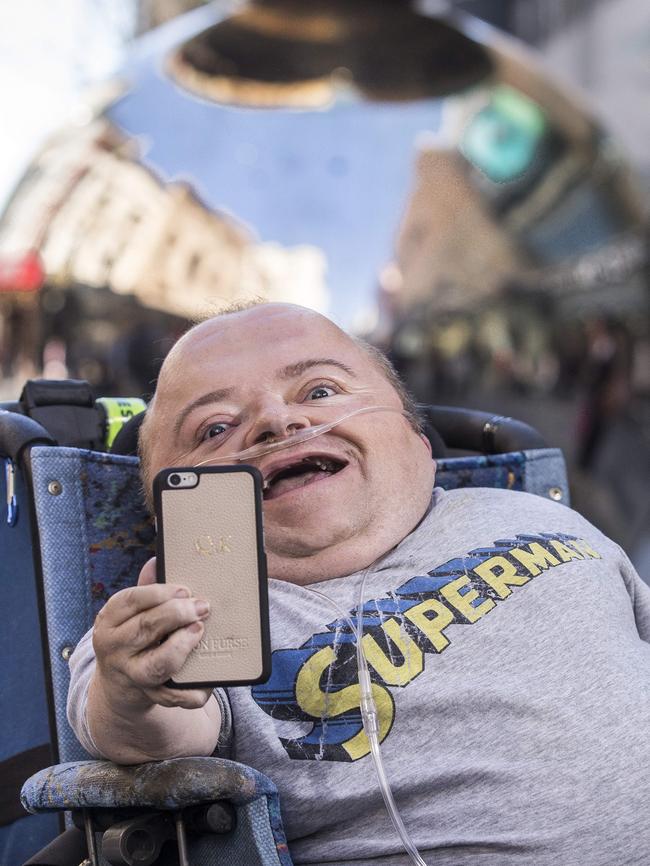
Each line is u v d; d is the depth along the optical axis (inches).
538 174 291.9
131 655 42.0
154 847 47.9
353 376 65.1
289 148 281.3
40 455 64.7
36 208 274.5
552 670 55.1
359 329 280.2
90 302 269.6
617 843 51.5
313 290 277.4
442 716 54.1
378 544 60.9
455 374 290.5
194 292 275.1
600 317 295.4
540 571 58.9
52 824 69.7
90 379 274.1
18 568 68.9
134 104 279.0
